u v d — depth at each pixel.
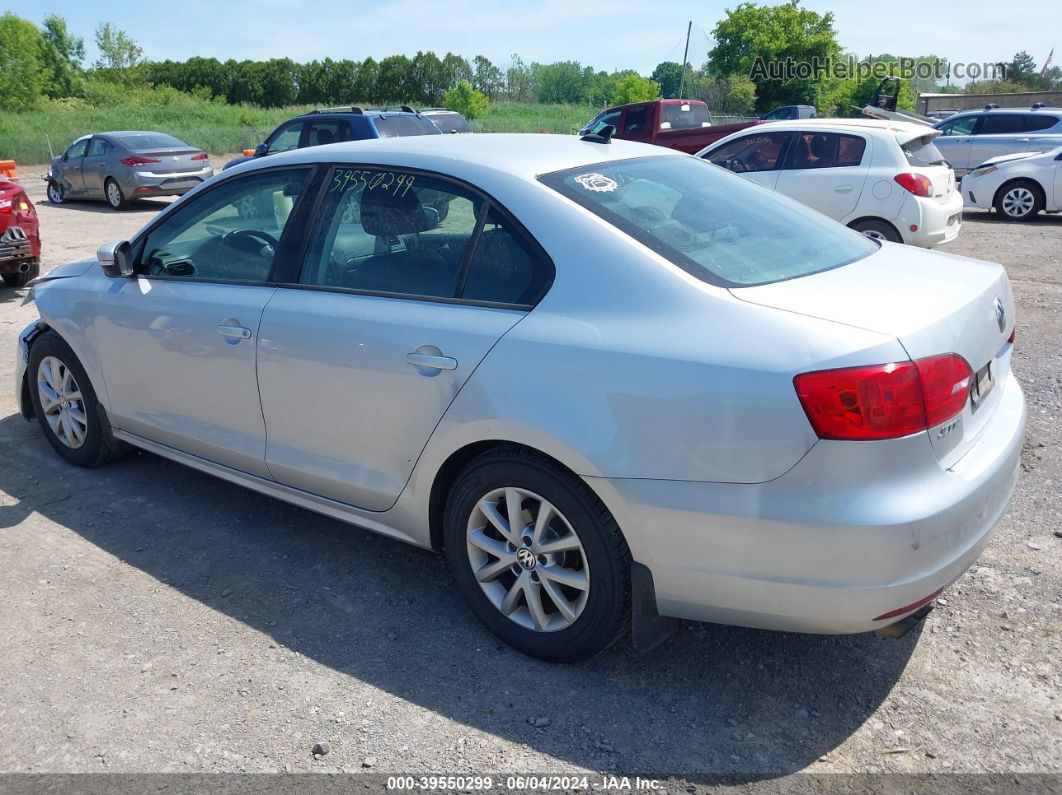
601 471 2.58
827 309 2.48
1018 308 7.78
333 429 3.30
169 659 3.02
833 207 9.11
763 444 2.35
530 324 2.77
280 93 94.06
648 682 2.87
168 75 94.25
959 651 2.98
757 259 2.84
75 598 3.41
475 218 3.02
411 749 2.58
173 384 3.89
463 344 2.86
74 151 17.80
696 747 2.57
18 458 4.77
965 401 2.50
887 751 2.53
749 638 3.10
